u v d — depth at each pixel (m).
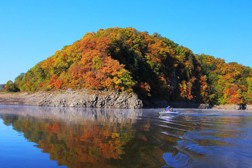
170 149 14.24
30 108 57.22
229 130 23.30
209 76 137.88
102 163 11.16
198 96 118.75
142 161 11.63
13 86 105.62
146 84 81.12
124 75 70.62
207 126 26.39
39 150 13.21
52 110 49.91
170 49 114.12
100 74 70.88
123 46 82.62
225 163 11.90
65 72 84.44
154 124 26.70
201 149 14.55
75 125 23.69
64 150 13.27
